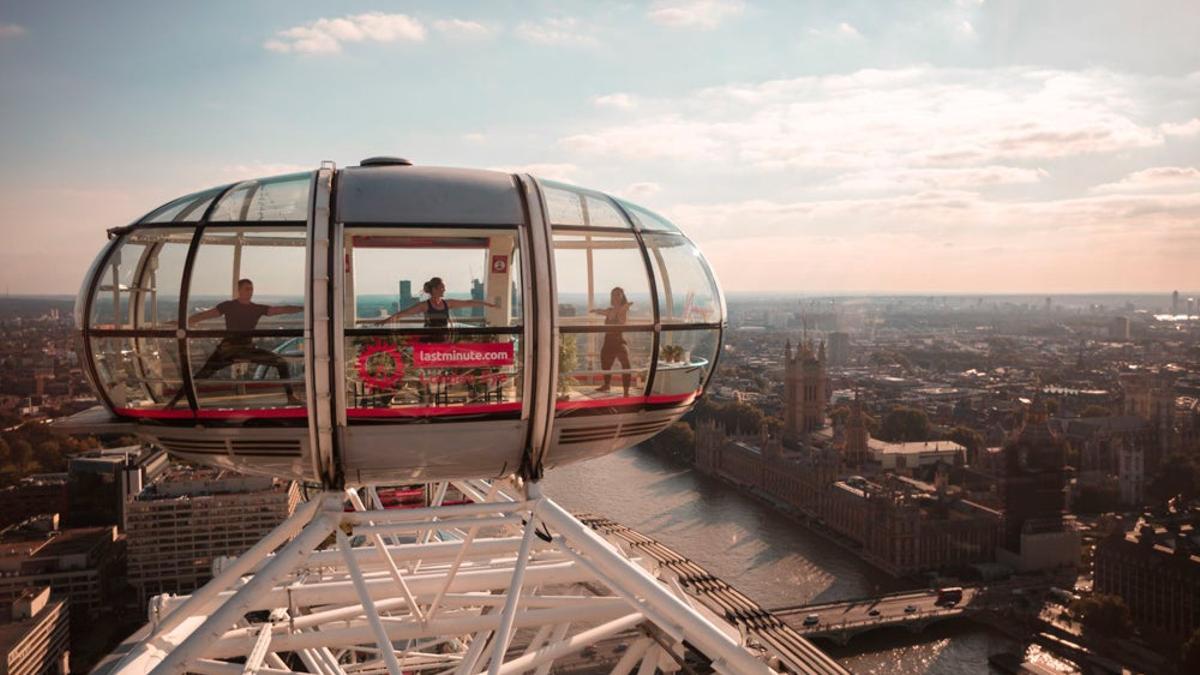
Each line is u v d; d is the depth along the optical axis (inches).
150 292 585.3
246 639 874.1
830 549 6279.5
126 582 5679.1
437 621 898.7
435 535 1194.0
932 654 4527.6
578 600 944.3
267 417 585.0
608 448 685.9
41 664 4215.1
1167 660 4399.6
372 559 836.6
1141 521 6752.0
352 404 581.0
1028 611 5054.1
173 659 532.4
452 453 618.8
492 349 601.6
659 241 687.1
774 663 944.3
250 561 619.8
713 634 617.3
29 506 6653.5
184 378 579.5
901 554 5846.5
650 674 963.3
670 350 678.5
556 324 608.4
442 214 593.3
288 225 580.4
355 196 586.6
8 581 5073.8
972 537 6087.6
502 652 594.9
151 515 5541.3
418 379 589.6
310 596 859.4
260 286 582.2
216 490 5935.0
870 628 4778.5
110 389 605.6
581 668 3563.0
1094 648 4534.9
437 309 602.5
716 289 728.3
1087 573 5841.5
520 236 604.4
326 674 1003.9
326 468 600.7
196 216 590.6
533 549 858.1
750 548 6259.8
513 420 618.8
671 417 706.2
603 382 650.2
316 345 563.2
